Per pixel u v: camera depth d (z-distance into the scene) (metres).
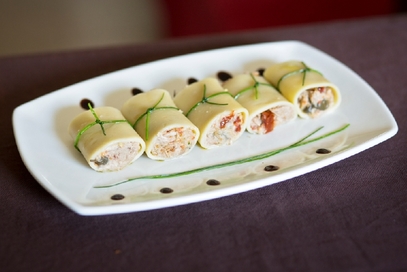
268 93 0.43
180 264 0.31
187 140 0.39
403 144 0.40
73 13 1.00
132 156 0.38
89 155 0.36
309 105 0.43
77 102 0.43
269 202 0.35
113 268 0.30
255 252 0.31
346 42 0.54
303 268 0.30
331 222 0.33
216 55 0.49
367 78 0.48
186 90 0.43
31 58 0.50
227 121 0.40
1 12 0.99
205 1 0.77
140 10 1.01
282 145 0.41
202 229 0.33
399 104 0.45
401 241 0.32
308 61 0.49
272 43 0.50
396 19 0.57
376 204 0.34
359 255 0.31
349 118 0.43
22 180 0.36
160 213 0.34
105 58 0.50
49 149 0.38
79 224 0.33
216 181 0.36
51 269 0.30
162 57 0.51
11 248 0.32
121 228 0.33
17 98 0.45
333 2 0.78
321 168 0.37
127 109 0.41
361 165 0.38
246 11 0.77
